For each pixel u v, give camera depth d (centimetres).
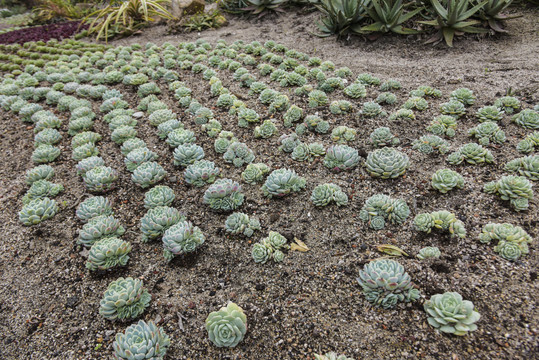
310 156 428
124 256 326
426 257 300
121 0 998
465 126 450
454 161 390
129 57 730
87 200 376
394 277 268
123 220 375
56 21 1177
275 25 834
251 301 291
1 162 482
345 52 671
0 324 293
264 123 466
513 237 296
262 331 271
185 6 888
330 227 345
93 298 305
